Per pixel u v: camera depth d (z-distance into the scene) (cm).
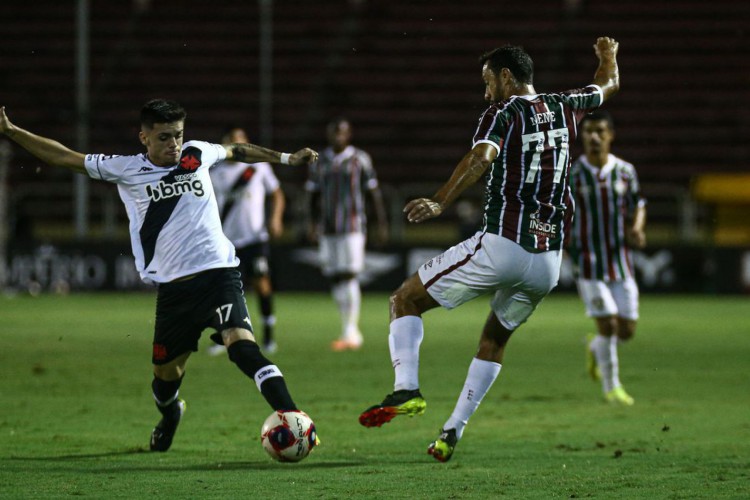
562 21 10812
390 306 2114
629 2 10944
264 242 4441
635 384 3494
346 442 2392
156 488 1831
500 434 2511
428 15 10894
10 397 3081
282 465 2080
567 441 2406
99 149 9544
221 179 4362
